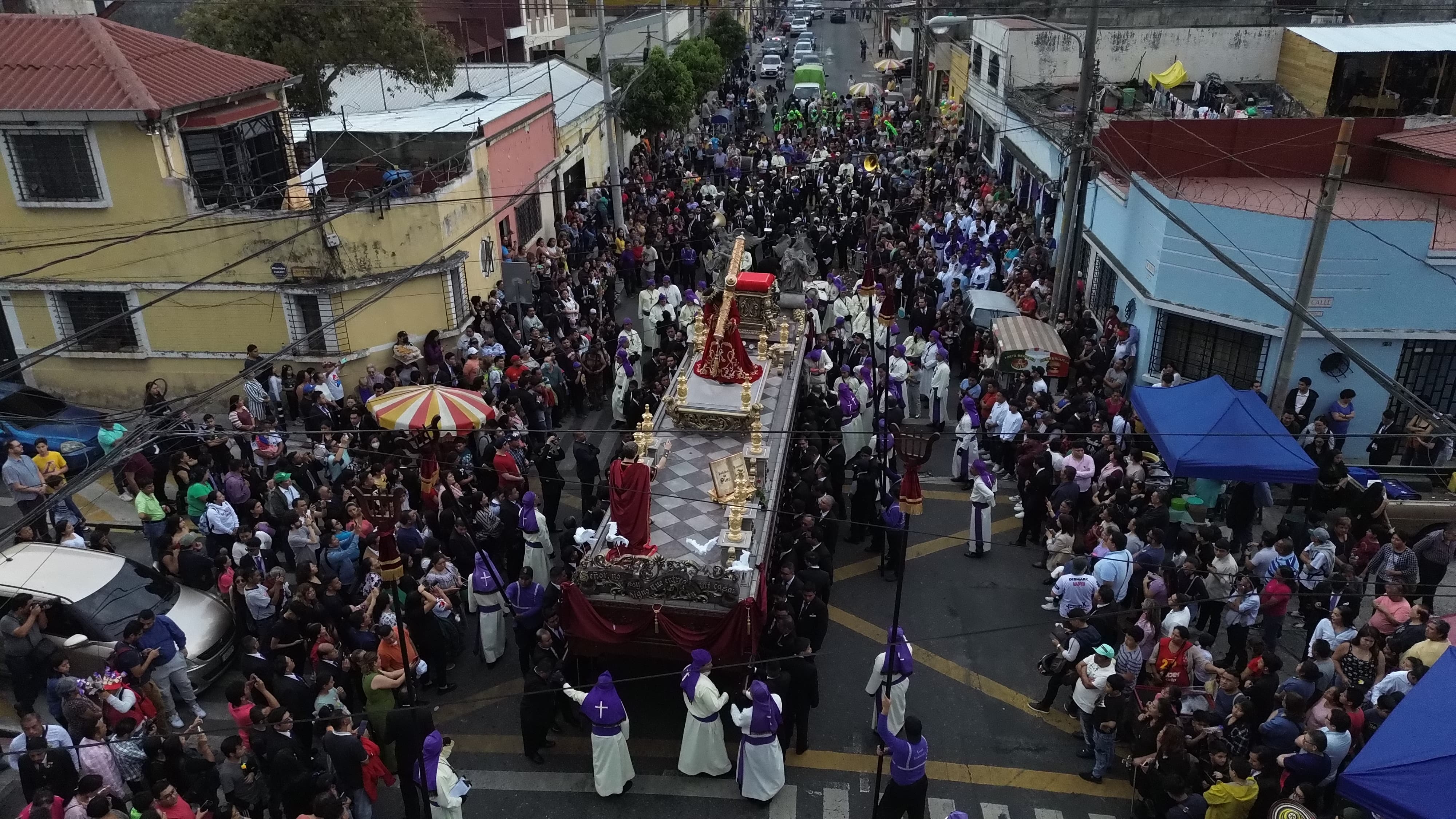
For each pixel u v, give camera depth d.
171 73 19.77
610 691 11.07
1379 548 13.62
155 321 20.69
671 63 36.53
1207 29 32.56
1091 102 21.20
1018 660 13.83
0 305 20.56
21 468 15.09
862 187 34.94
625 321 22.70
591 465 16.38
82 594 12.52
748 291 19.41
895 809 10.48
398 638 11.59
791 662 11.65
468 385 19.17
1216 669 11.26
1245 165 22.39
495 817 11.14
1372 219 17.41
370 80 33.00
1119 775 11.70
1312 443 15.51
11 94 18.61
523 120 27.47
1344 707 10.47
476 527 14.75
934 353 20.66
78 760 10.21
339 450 16.05
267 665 11.25
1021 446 16.97
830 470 16.98
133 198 19.52
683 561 12.46
